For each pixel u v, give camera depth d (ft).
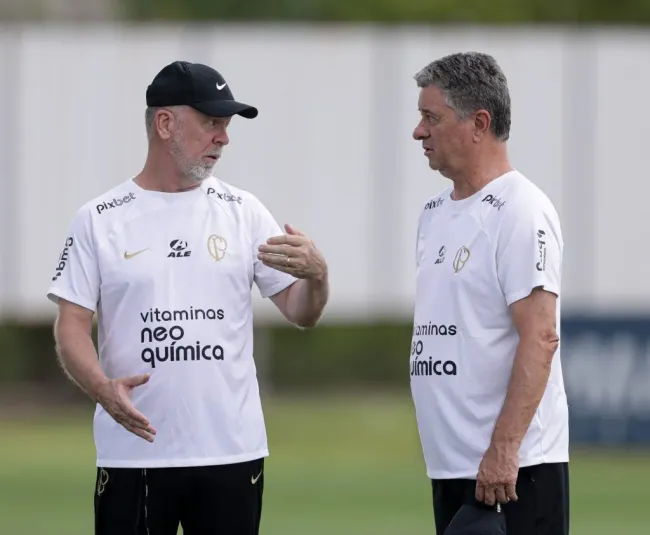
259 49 201.98
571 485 155.53
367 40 202.69
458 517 63.46
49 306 205.46
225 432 66.23
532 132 203.41
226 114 66.23
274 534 120.67
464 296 64.95
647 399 181.68
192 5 359.87
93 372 64.69
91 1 317.83
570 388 182.39
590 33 202.59
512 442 62.54
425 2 364.17
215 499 66.39
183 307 66.23
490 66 65.82
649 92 203.21
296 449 205.26
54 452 194.29
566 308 204.03
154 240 66.80
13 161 203.82
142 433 63.72
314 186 203.21
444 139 65.77
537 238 63.57
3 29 202.80
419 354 66.64
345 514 132.98
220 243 67.21
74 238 67.21
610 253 203.62
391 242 204.33
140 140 203.82
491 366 64.44
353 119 203.31
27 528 123.03
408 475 168.76
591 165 203.72
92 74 203.21
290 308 69.26
